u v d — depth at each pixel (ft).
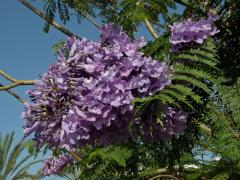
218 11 9.38
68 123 7.36
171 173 9.73
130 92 7.26
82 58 7.68
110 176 9.67
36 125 7.63
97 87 7.29
